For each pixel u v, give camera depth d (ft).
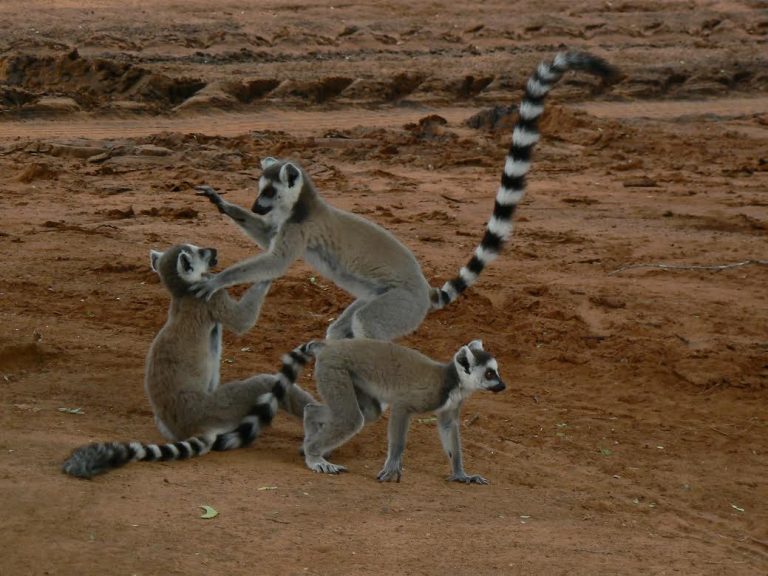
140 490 29.27
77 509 27.40
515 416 43.06
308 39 171.73
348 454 36.32
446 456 37.09
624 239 75.00
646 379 48.47
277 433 37.63
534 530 30.25
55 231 66.44
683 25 195.21
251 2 188.65
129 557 25.20
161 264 35.06
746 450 41.78
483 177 99.60
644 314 57.52
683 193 93.25
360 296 38.78
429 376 33.22
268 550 26.37
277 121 131.85
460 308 55.62
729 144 123.75
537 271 65.46
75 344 45.78
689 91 162.20
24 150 100.73
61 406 38.04
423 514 30.30
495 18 193.57
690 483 37.99
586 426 42.75
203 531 27.02
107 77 135.03
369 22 185.68
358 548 27.09
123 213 74.28
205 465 32.60
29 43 146.41
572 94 154.30
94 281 56.08
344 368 33.42
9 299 51.96
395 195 89.35
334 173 97.71
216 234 69.31
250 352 47.80
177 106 133.69
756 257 70.79
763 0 209.67
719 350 51.98
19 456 31.07
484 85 155.94
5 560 24.56
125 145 103.71
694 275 65.82
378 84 147.95
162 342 34.45
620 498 35.50
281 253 36.76
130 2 179.83
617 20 196.75
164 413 34.27
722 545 32.01
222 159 101.04
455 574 26.17
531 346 51.80
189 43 161.79
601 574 27.25
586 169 105.60
